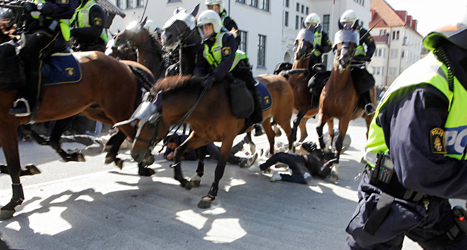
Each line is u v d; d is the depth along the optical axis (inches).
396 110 54.8
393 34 1584.6
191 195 157.5
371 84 197.6
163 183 174.6
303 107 231.8
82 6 182.9
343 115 192.1
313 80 219.9
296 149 230.7
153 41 235.1
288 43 845.2
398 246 62.7
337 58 189.0
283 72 240.8
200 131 147.6
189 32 151.6
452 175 51.0
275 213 138.1
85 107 149.0
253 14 687.7
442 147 50.8
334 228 124.5
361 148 303.4
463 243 59.2
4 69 116.3
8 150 127.5
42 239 110.3
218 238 114.6
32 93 126.0
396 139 53.1
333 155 197.0
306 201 153.5
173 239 112.9
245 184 177.5
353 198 159.2
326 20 966.4
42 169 197.0
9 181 173.2
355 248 64.6
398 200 58.4
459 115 53.6
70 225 121.4
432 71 53.9
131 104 163.8
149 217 130.6
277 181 183.6
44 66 130.0
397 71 1592.0
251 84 157.5
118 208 138.5
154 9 652.1
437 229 61.1
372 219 59.0
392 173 59.1
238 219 130.9
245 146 294.2
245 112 146.6
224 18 225.0
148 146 120.6
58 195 152.0
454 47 53.5
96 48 191.6
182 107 132.6
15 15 128.4
